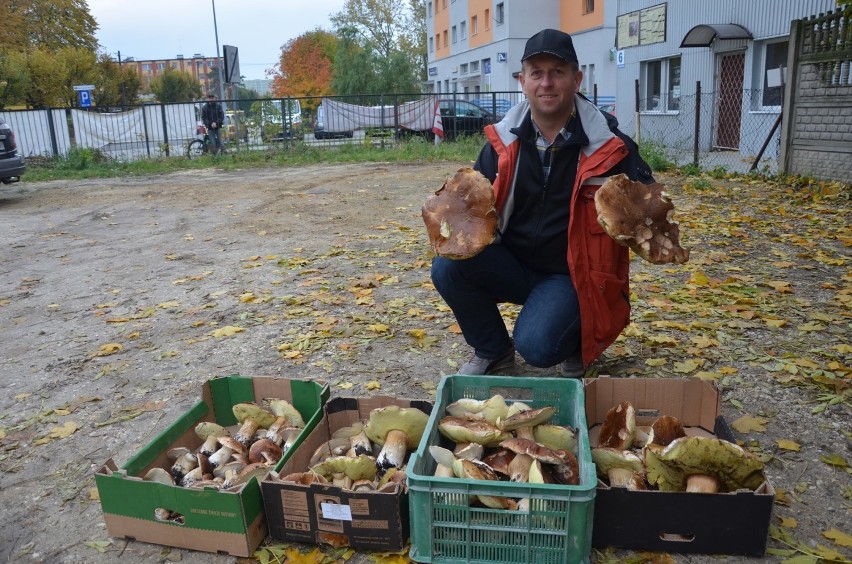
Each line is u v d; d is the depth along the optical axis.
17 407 3.71
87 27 50.09
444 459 2.36
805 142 11.09
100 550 2.44
